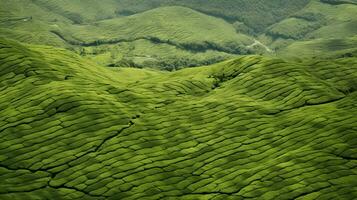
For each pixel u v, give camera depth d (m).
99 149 177.25
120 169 164.25
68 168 165.12
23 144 179.75
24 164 167.38
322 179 148.00
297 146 174.12
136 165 166.88
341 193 139.62
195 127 196.25
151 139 185.00
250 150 176.00
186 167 166.00
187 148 179.38
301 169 155.12
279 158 165.12
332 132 178.25
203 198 145.25
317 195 139.88
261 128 191.50
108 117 198.38
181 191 150.75
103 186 154.12
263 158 169.75
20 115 198.50
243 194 145.12
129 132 188.75
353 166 154.12
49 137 183.88
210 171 162.62
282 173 154.00
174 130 192.50
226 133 189.75
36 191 150.25
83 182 156.88
